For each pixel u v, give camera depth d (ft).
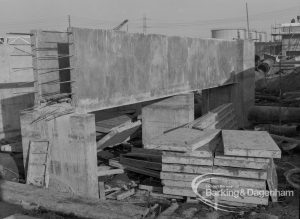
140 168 35.45
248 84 65.51
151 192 31.76
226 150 27.78
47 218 25.12
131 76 37.68
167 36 43.04
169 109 45.39
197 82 50.19
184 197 30.07
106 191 32.22
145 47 39.47
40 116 31.63
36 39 32.27
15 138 52.06
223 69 57.93
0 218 25.44
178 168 29.50
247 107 65.10
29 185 30.40
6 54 53.52
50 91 34.55
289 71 99.81
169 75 43.86
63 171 31.22
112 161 37.32
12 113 54.19
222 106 55.06
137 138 49.98
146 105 46.55
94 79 32.94
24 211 26.45
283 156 42.11
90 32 32.17
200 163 28.86
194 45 48.88
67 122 30.45
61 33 34.86
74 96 31.04
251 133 32.58
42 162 31.35
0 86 53.11
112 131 43.86
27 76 55.62
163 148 29.32
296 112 58.75
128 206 26.25
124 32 36.32
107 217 24.77
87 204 26.61
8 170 37.86
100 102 33.83
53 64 34.68
